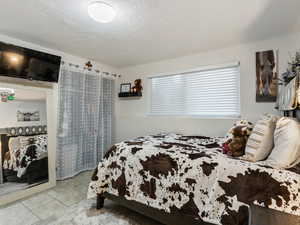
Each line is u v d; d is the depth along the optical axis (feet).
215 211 4.07
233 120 8.37
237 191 3.89
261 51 7.75
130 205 5.68
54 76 8.57
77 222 5.60
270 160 4.14
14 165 7.28
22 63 7.41
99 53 9.52
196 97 9.68
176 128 10.14
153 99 11.37
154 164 5.31
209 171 4.37
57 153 9.02
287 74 5.97
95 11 5.04
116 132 12.78
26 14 5.72
